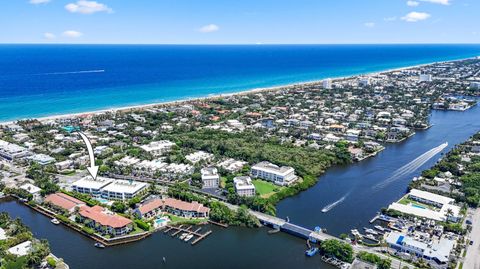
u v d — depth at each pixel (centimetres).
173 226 19388
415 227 18975
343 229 19250
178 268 16062
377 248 17312
